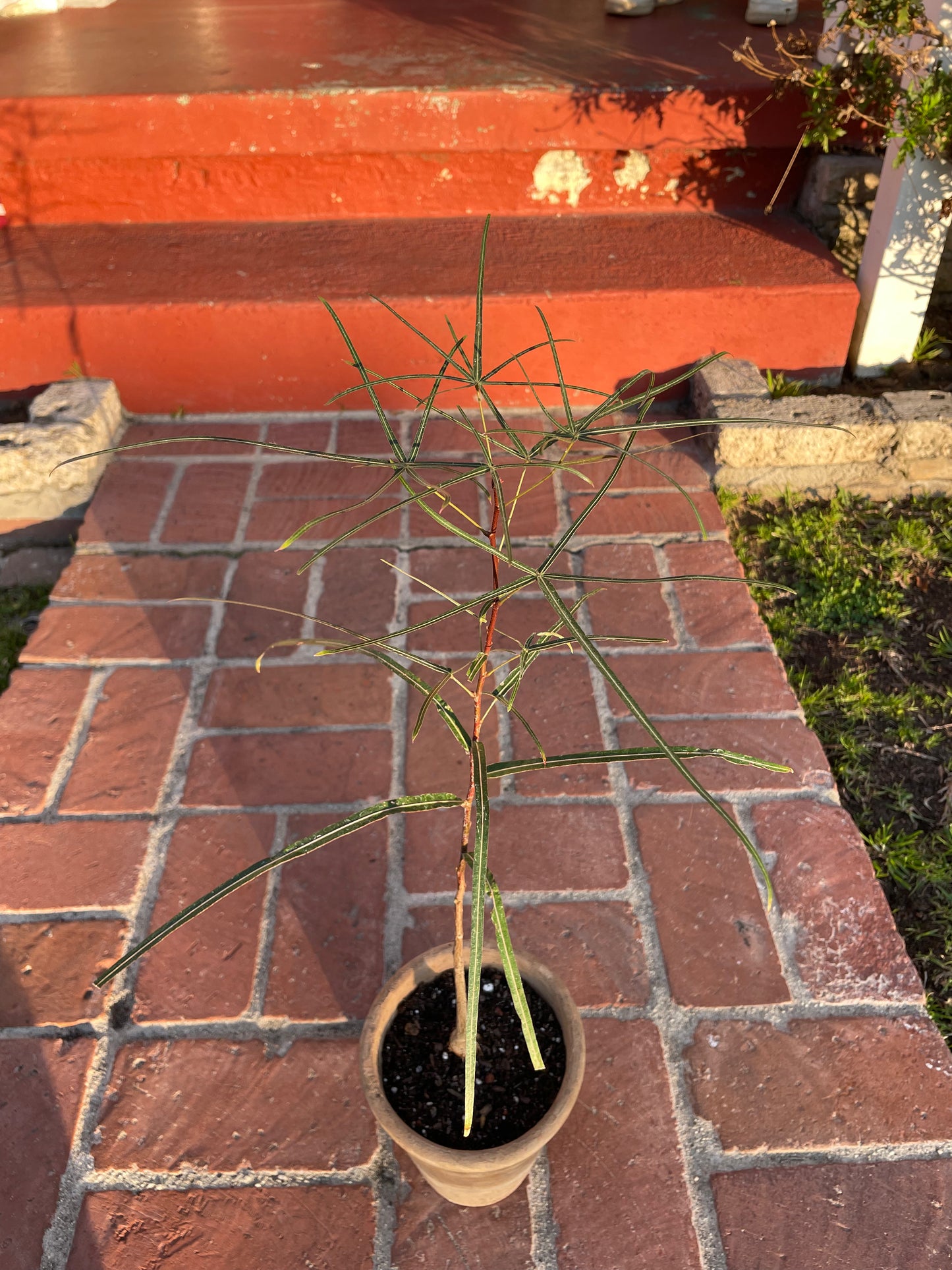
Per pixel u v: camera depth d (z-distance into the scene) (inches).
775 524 50.4
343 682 42.6
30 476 50.4
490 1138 24.9
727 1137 29.2
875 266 54.6
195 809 37.9
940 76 48.4
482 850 19.2
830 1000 32.0
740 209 61.7
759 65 54.5
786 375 57.4
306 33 69.6
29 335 54.5
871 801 38.5
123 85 58.9
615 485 52.0
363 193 60.8
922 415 50.0
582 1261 27.1
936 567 47.8
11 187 60.2
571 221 60.9
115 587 47.2
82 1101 30.5
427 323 53.9
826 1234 27.4
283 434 56.2
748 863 35.7
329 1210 28.2
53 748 40.2
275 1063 31.1
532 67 60.6
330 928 34.2
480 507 51.1
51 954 33.8
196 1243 27.7
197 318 53.8
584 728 40.6
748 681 42.2
